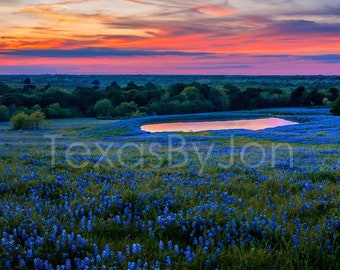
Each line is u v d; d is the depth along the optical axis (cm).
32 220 545
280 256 434
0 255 426
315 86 19350
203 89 13288
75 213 600
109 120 10406
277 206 653
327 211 607
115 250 459
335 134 4778
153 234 505
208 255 435
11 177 916
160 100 12800
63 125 8700
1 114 10206
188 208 637
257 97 13312
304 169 1105
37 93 13850
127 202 657
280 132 5472
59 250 450
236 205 669
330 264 416
